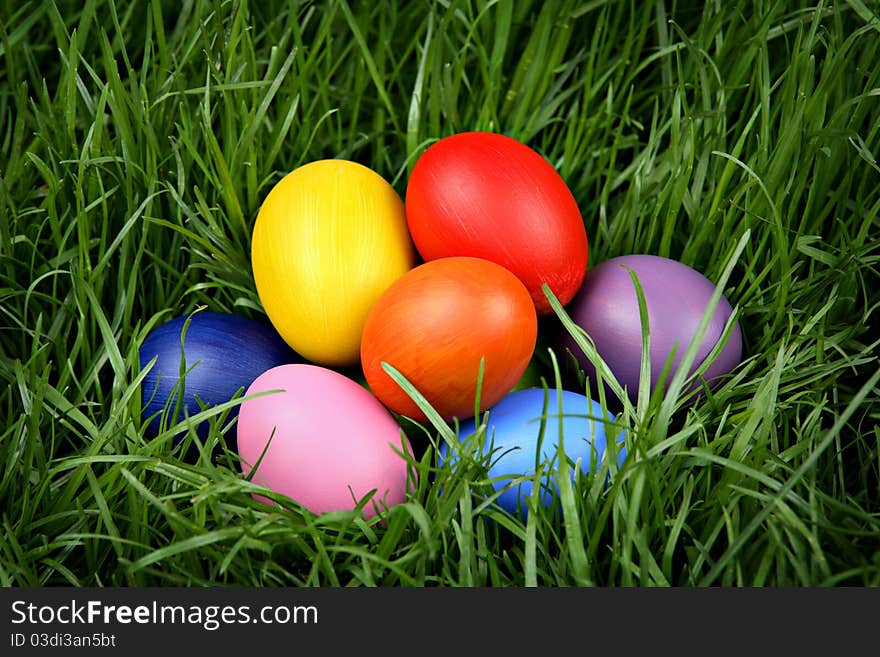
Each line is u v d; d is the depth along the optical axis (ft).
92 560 1.37
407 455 1.36
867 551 1.36
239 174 1.62
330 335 1.45
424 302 1.35
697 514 1.40
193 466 1.39
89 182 1.59
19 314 1.53
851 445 1.50
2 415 1.50
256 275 1.48
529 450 1.38
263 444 1.38
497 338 1.34
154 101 1.63
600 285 1.49
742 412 1.45
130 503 1.36
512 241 1.42
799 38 1.60
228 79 1.63
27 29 1.68
